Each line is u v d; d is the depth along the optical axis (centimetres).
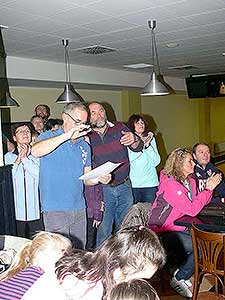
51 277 147
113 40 494
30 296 140
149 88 470
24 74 601
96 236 369
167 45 543
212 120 1281
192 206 327
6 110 673
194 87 1009
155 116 1015
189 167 336
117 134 386
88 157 290
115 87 827
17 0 321
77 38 473
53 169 269
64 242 176
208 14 387
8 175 365
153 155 460
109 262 134
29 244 174
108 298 119
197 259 299
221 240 275
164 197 337
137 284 117
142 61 689
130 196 396
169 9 364
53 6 341
